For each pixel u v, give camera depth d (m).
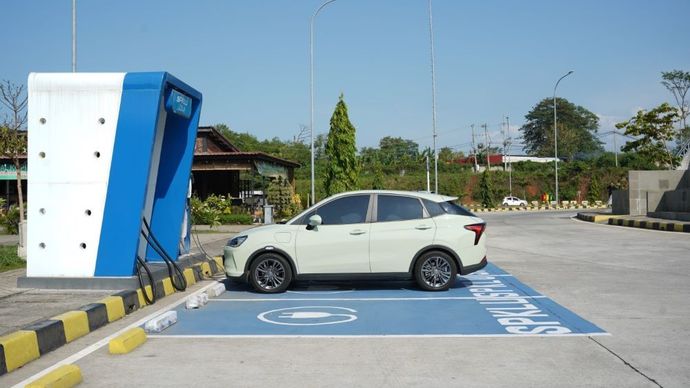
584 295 9.79
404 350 6.54
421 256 10.26
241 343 6.93
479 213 48.88
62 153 9.91
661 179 32.94
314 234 10.27
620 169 67.19
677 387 5.23
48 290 9.62
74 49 17.72
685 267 13.20
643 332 7.21
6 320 7.38
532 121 104.44
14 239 21.09
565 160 93.94
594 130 104.62
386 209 10.38
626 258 15.02
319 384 5.42
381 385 5.38
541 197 67.31
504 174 68.06
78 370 5.55
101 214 9.83
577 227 27.73
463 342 6.86
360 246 10.20
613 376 5.55
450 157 88.19
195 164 32.72
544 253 16.56
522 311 8.56
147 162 9.82
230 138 67.62
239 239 10.50
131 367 6.00
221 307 9.17
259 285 10.34
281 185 34.06
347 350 6.58
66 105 9.92
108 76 9.89
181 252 12.95
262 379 5.59
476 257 10.31
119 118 9.86
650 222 25.59
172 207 12.00
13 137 20.59
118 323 8.10
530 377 5.55
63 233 9.87
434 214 10.34
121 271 9.73
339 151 29.05
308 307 9.09
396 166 71.12
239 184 35.94
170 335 7.34
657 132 45.94
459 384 5.38
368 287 10.95
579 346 6.61
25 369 5.96
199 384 5.46
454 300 9.51
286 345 6.82
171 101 10.34
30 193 9.92
